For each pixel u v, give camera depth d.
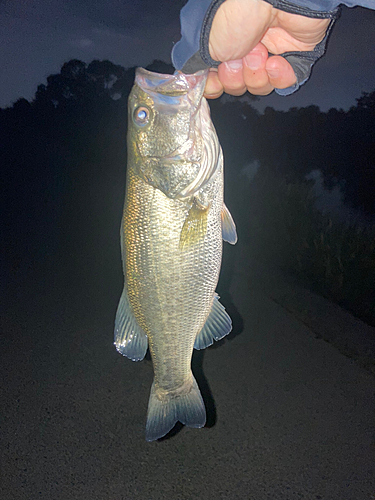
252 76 0.34
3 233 1.89
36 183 3.67
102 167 4.15
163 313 0.34
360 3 0.28
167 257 0.33
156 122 0.32
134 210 0.32
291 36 0.34
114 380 0.66
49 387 0.65
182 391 0.36
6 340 0.80
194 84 0.32
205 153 0.33
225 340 0.77
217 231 0.34
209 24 0.30
